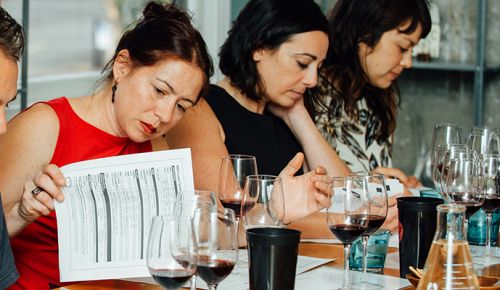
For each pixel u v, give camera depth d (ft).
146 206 6.15
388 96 11.20
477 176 7.01
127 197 6.16
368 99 11.06
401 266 6.44
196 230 5.16
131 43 6.93
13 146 6.98
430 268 4.80
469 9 15.31
